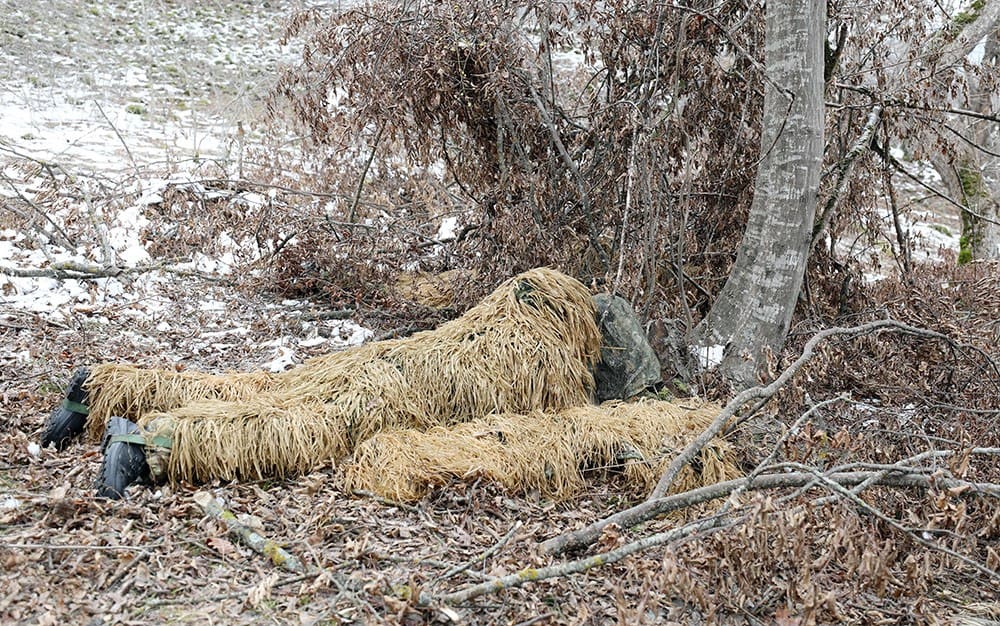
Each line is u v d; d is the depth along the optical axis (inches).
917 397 209.6
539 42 256.2
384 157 293.1
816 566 126.9
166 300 261.9
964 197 375.6
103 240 271.7
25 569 118.8
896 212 283.0
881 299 262.7
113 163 390.0
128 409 165.8
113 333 228.7
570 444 168.6
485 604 123.6
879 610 134.3
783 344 218.7
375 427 169.0
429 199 311.7
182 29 631.8
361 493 152.3
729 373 210.8
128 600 114.7
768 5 209.3
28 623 107.7
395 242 286.2
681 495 143.7
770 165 211.2
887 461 164.6
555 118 252.8
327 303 277.4
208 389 172.2
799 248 211.0
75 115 467.2
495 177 259.9
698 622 127.3
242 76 557.0
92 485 144.5
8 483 144.6
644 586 120.3
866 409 204.4
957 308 255.0
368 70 245.6
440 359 179.6
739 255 218.2
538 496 161.0
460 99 244.1
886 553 125.1
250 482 154.3
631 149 225.9
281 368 216.2
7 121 431.5
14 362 196.5
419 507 150.2
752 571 125.3
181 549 128.6
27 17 591.2
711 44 240.2
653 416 178.1
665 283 248.7
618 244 241.6
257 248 307.1
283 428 158.7
